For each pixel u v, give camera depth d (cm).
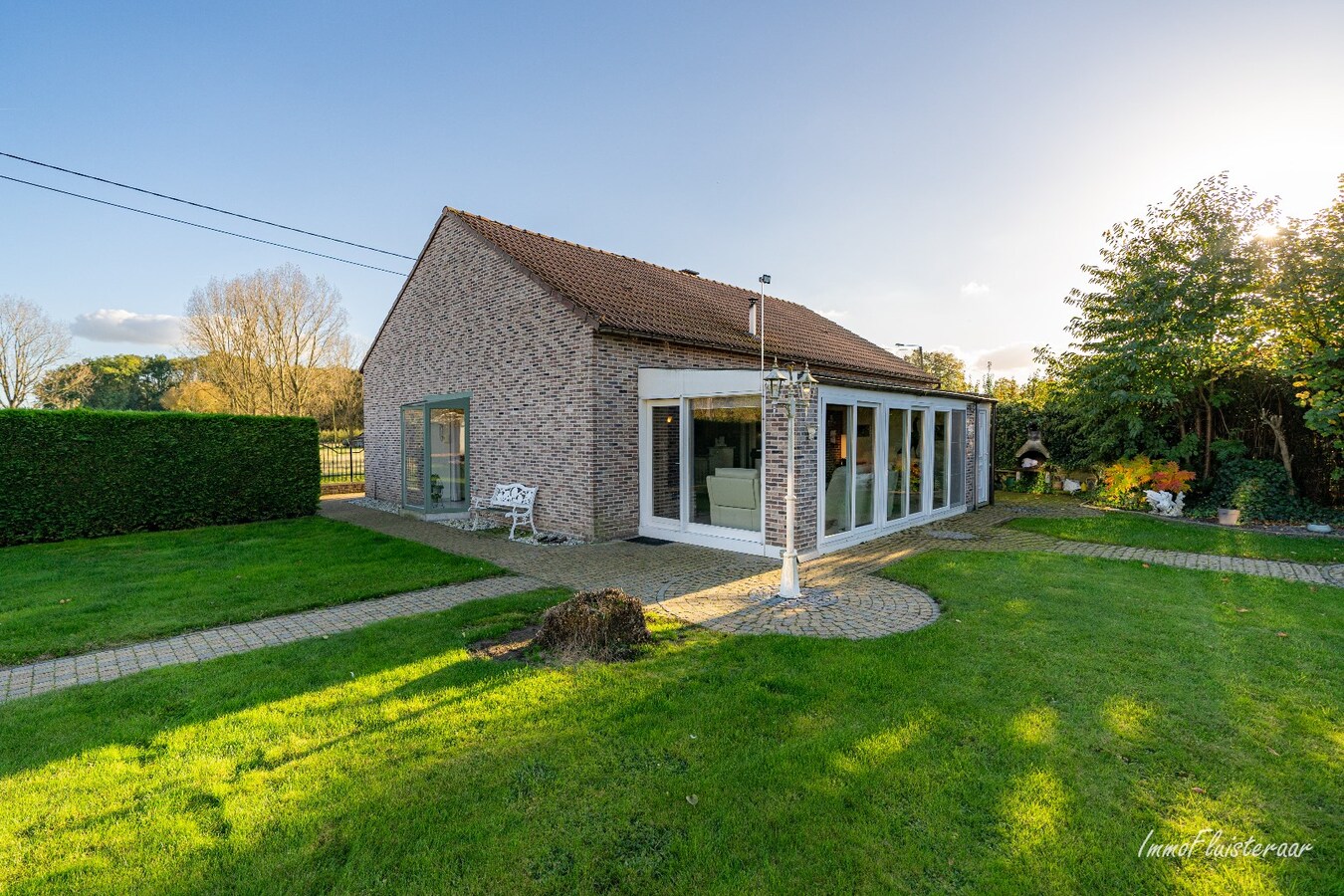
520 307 1159
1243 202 1296
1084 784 313
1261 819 284
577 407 1040
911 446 1154
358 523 1301
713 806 298
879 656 489
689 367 1168
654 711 400
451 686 441
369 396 1730
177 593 699
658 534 1065
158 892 244
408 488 1544
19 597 686
